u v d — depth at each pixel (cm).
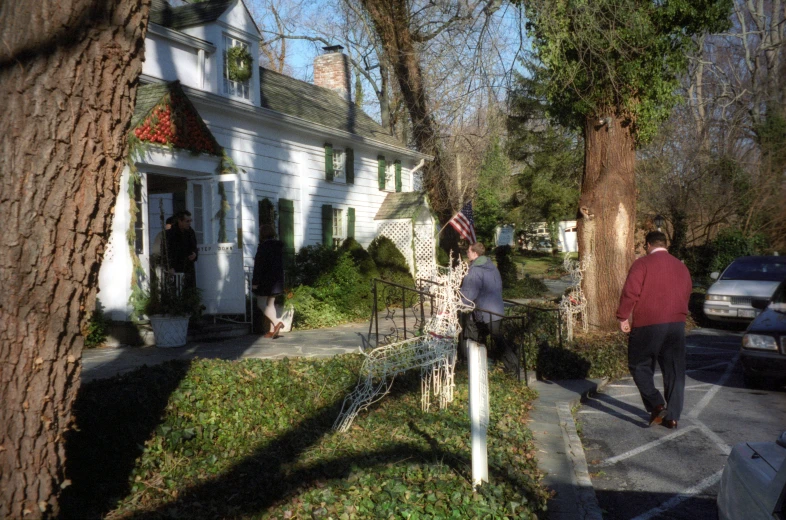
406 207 2209
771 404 868
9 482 318
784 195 2678
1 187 311
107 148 334
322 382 709
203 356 979
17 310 315
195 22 1501
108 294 1122
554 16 1252
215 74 1521
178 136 1178
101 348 1084
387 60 2044
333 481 468
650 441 691
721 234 2736
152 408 510
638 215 3228
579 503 477
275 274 1212
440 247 2275
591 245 1348
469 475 494
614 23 1238
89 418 450
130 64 340
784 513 274
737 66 3641
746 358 948
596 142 1345
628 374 1104
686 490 546
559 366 988
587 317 1342
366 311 1592
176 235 1179
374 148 2194
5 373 315
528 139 4500
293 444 568
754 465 328
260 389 626
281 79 2152
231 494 456
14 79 310
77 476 431
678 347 710
